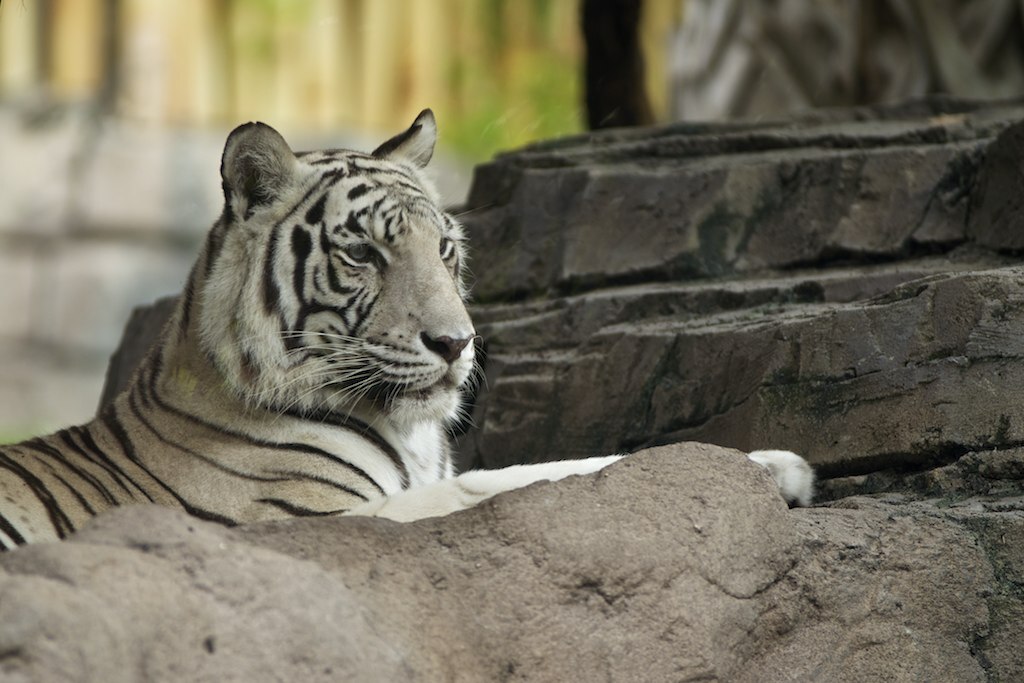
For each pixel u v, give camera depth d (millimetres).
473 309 13008
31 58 29062
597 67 18094
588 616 6855
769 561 7387
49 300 29266
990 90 16594
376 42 30125
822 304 10719
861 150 12312
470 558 6805
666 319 11445
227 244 9281
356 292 9141
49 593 5305
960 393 8773
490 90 30531
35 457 8875
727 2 18656
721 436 10055
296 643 5848
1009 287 8781
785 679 7352
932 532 8031
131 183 29500
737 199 12195
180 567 5840
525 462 11406
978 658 8023
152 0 29281
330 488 8992
